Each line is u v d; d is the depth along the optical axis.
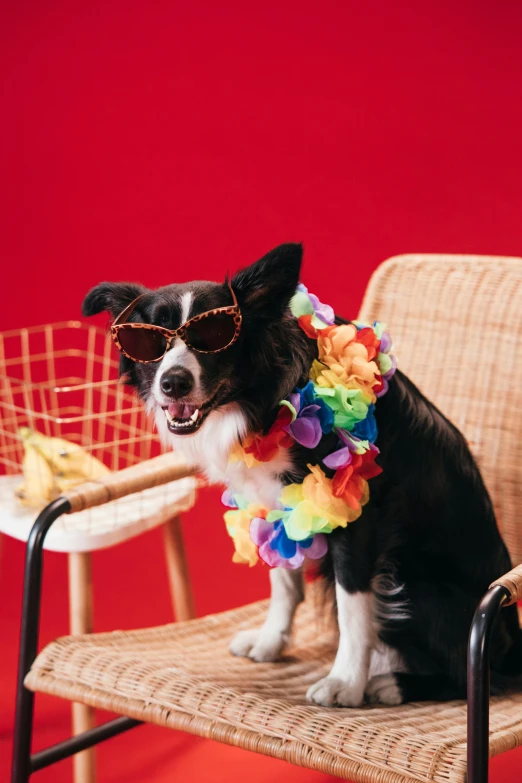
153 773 2.48
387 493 1.73
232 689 1.60
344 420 1.62
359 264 3.87
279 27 3.78
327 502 1.59
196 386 1.60
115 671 1.68
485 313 2.10
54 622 3.20
